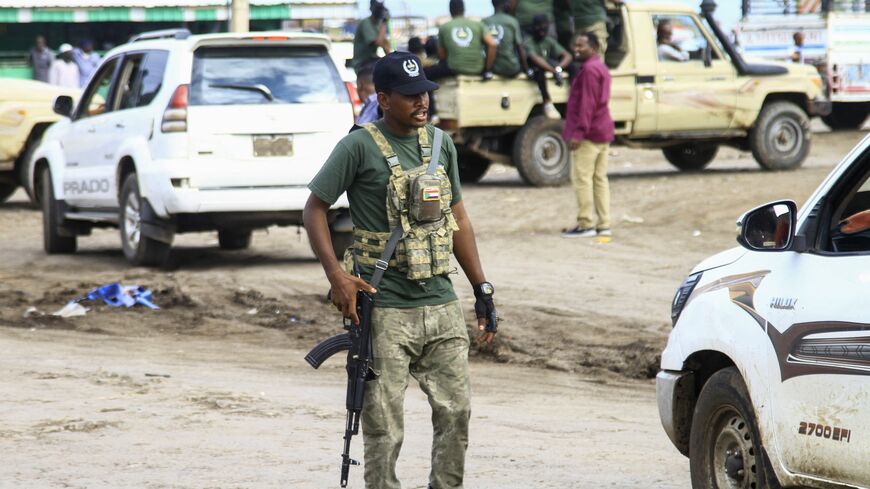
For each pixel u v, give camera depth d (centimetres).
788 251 826
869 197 822
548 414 1333
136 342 1758
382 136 848
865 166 805
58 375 1484
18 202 3772
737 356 841
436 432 873
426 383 868
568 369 1590
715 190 3206
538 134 3391
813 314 774
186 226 2262
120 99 2412
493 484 1027
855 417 732
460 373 864
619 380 1534
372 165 843
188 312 1975
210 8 6275
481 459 1120
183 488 1010
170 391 1404
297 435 1210
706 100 3472
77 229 2639
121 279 2245
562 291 2100
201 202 2173
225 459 1109
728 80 3506
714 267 914
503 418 1306
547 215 2991
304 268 2386
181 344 1747
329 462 1102
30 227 3206
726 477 873
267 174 2197
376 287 843
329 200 845
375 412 852
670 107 3434
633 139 3500
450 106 3303
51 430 1210
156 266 2381
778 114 3578
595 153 2655
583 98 2612
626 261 2402
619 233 2750
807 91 3597
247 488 1010
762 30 5131
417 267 836
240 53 2242
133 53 2402
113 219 2450
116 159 2361
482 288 882
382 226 849
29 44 6325
